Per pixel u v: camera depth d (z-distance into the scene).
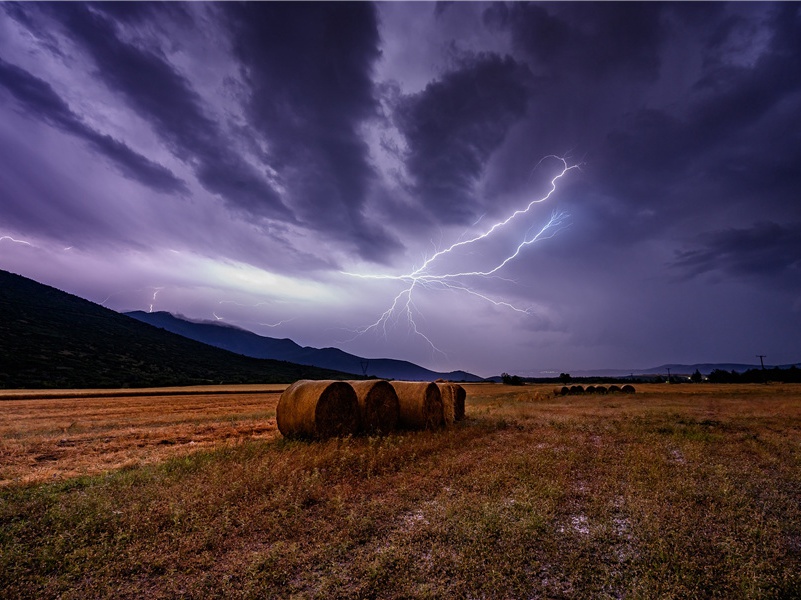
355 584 3.73
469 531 4.63
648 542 4.45
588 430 12.95
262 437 11.70
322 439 10.54
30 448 9.98
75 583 3.84
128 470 7.68
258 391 40.72
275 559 4.08
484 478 6.77
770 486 6.65
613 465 7.97
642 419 15.81
